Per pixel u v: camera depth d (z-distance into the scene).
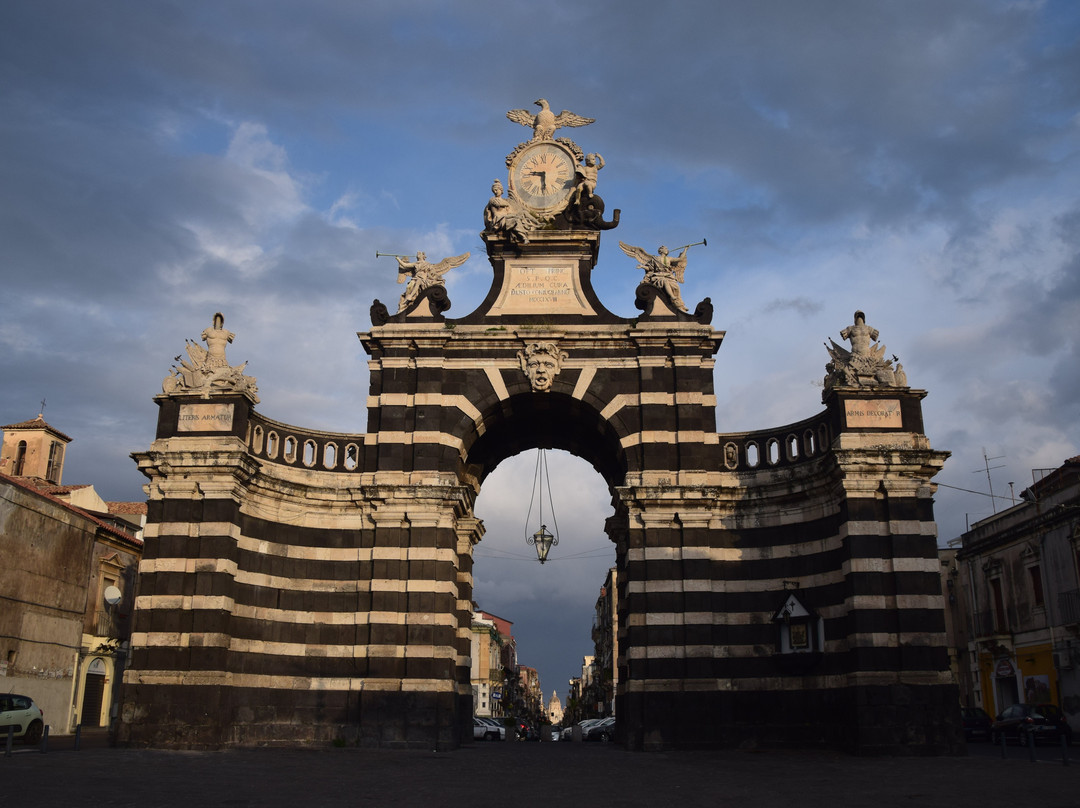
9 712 28.80
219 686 29.06
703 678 30.94
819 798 18.08
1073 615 40.47
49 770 21.42
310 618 32.28
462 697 35.97
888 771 23.38
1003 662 47.31
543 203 35.88
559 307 34.78
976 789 19.41
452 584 32.44
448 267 35.41
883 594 29.16
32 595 38.44
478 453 37.94
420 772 22.86
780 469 32.72
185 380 31.58
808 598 31.56
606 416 33.41
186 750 28.11
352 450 34.19
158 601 29.69
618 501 33.94
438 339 33.78
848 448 29.78
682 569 31.86
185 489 30.45
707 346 34.06
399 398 33.62
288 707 31.27
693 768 24.42
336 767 23.83
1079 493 40.75
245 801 16.91
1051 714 35.03
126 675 29.27
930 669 28.59
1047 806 16.75
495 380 33.84
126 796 17.27
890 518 29.59
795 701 31.09
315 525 33.09
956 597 54.66
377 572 31.97
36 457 52.59
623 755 28.78
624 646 34.72
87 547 43.03
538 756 28.39
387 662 31.17
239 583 30.84
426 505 32.34
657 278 34.75
